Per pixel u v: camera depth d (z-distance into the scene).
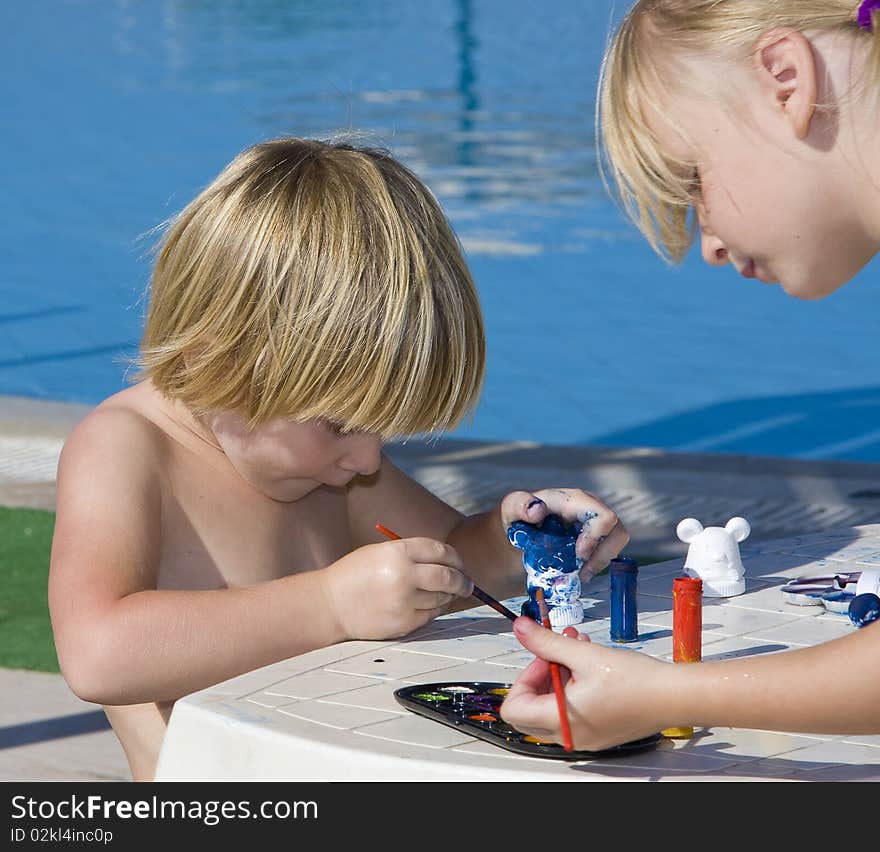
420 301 2.89
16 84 26.81
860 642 2.12
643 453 9.18
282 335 2.84
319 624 2.87
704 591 3.11
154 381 3.09
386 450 9.23
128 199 19.23
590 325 14.42
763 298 15.41
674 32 2.49
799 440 11.52
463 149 20.17
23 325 14.55
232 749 2.33
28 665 5.86
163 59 28.45
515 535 2.98
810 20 2.36
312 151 3.09
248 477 3.23
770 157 2.41
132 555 2.93
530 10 33.91
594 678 2.13
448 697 2.42
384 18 32.53
